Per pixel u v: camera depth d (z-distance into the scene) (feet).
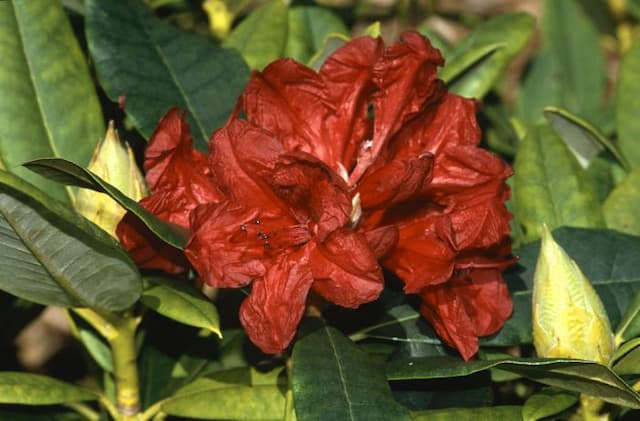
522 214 2.25
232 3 2.81
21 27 2.18
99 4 2.21
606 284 2.11
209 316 1.94
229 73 2.25
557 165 2.25
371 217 1.93
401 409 1.87
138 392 2.13
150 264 1.98
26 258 1.89
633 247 2.13
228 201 1.87
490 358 2.03
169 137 1.90
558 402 1.94
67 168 1.83
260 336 1.85
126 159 1.98
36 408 2.23
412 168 1.85
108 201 1.97
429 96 1.95
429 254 1.90
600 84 3.20
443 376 1.89
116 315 2.06
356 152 1.98
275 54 2.37
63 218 1.82
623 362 1.97
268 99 1.95
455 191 1.93
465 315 1.92
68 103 2.18
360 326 2.05
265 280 1.86
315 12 2.54
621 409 2.10
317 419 1.85
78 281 1.92
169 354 2.24
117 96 2.18
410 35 1.93
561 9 3.21
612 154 2.37
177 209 1.94
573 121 2.33
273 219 1.87
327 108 1.96
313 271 1.85
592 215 2.23
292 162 1.83
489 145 2.62
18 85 2.16
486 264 1.94
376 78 1.94
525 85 3.07
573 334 1.94
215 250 1.86
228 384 2.06
